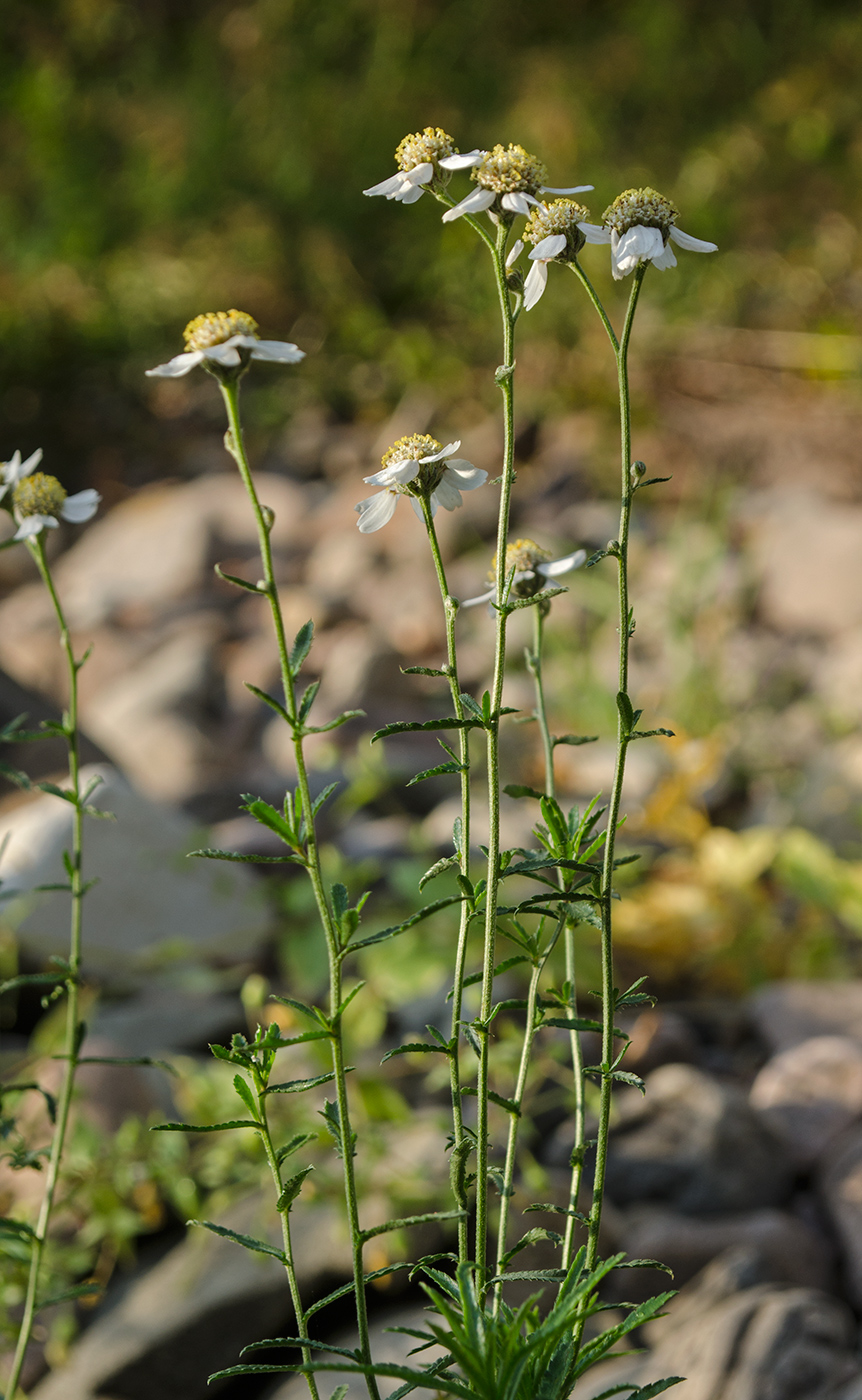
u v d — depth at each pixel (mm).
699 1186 677
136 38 2873
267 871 985
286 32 2732
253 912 922
